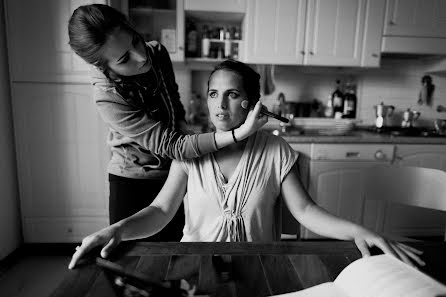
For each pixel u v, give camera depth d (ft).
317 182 6.89
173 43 7.18
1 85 6.08
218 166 2.76
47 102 6.25
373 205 7.06
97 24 2.42
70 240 6.77
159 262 2.04
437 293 1.53
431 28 7.20
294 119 8.21
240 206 2.65
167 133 2.87
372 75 8.34
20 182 6.48
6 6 5.89
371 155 6.86
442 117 8.49
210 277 1.88
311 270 1.98
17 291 5.38
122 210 3.83
